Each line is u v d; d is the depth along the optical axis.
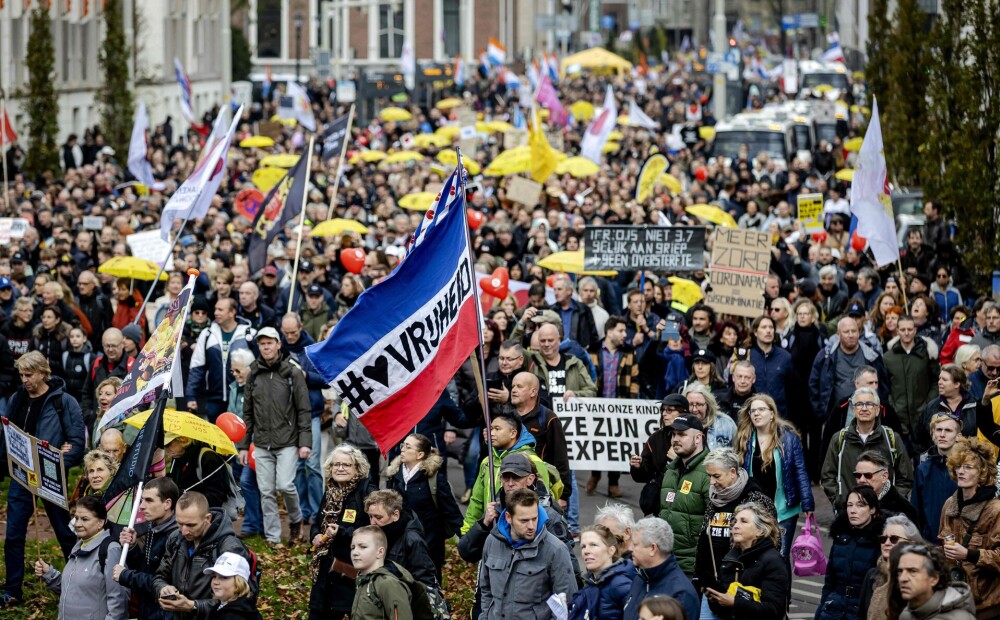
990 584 18.09
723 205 57.34
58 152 78.81
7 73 92.69
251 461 27.39
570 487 22.28
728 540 18.95
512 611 17.81
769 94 141.38
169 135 98.75
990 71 41.34
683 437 20.72
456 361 19.66
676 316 30.86
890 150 52.47
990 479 19.08
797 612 23.20
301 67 199.12
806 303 31.14
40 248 45.19
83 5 105.06
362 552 17.72
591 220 51.28
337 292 37.97
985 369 24.56
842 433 22.83
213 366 29.50
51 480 22.69
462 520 21.52
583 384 28.25
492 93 136.75
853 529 18.97
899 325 29.30
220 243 44.97
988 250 40.88
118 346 29.88
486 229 46.38
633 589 16.95
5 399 28.88
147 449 19.83
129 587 19.03
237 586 17.80
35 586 24.80
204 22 139.00
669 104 122.44
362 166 75.62
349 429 27.39
